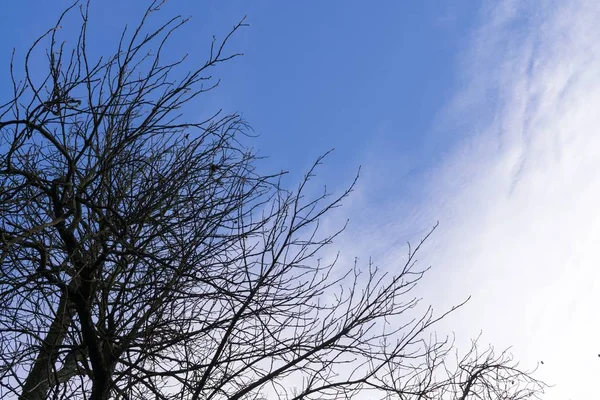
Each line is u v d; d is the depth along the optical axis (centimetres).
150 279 548
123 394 483
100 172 493
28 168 543
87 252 520
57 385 484
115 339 519
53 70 454
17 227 459
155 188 573
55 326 528
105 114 466
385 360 534
